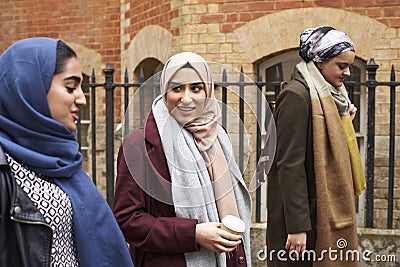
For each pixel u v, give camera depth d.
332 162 2.73
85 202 1.73
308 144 2.72
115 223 1.81
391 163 3.86
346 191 2.74
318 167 2.68
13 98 1.64
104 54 6.78
